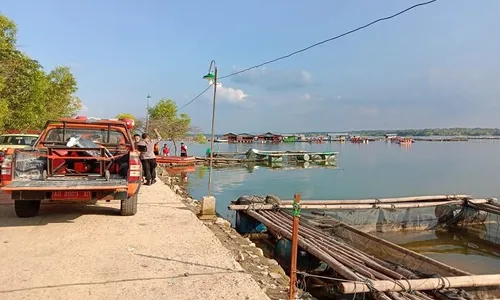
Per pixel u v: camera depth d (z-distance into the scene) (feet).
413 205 41.22
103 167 23.16
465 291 19.54
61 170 23.45
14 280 13.57
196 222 22.95
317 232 29.07
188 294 12.89
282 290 14.76
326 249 24.03
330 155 150.30
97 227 21.15
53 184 20.22
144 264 15.57
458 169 117.80
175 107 171.83
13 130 69.31
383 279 19.49
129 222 22.48
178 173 95.76
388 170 113.70
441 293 19.35
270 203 37.99
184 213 25.48
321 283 23.07
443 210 42.52
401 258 25.14
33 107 73.92
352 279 19.20
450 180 88.79
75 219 22.89
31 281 13.52
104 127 26.58
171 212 25.67
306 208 37.06
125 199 21.49
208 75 27.37
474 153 223.71
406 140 394.11
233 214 45.88
